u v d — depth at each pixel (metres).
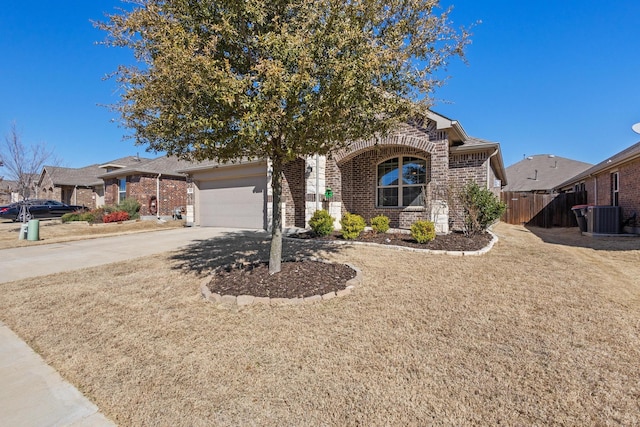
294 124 4.09
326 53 4.01
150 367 3.06
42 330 3.97
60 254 9.30
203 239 11.58
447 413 2.32
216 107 3.98
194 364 3.08
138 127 4.70
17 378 2.95
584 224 12.90
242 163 14.53
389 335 3.55
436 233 10.23
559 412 2.31
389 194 12.96
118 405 2.53
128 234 13.84
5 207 25.67
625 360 2.98
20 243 11.54
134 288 5.59
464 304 4.44
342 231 10.02
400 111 5.10
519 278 5.67
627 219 12.17
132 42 4.47
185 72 3.50
